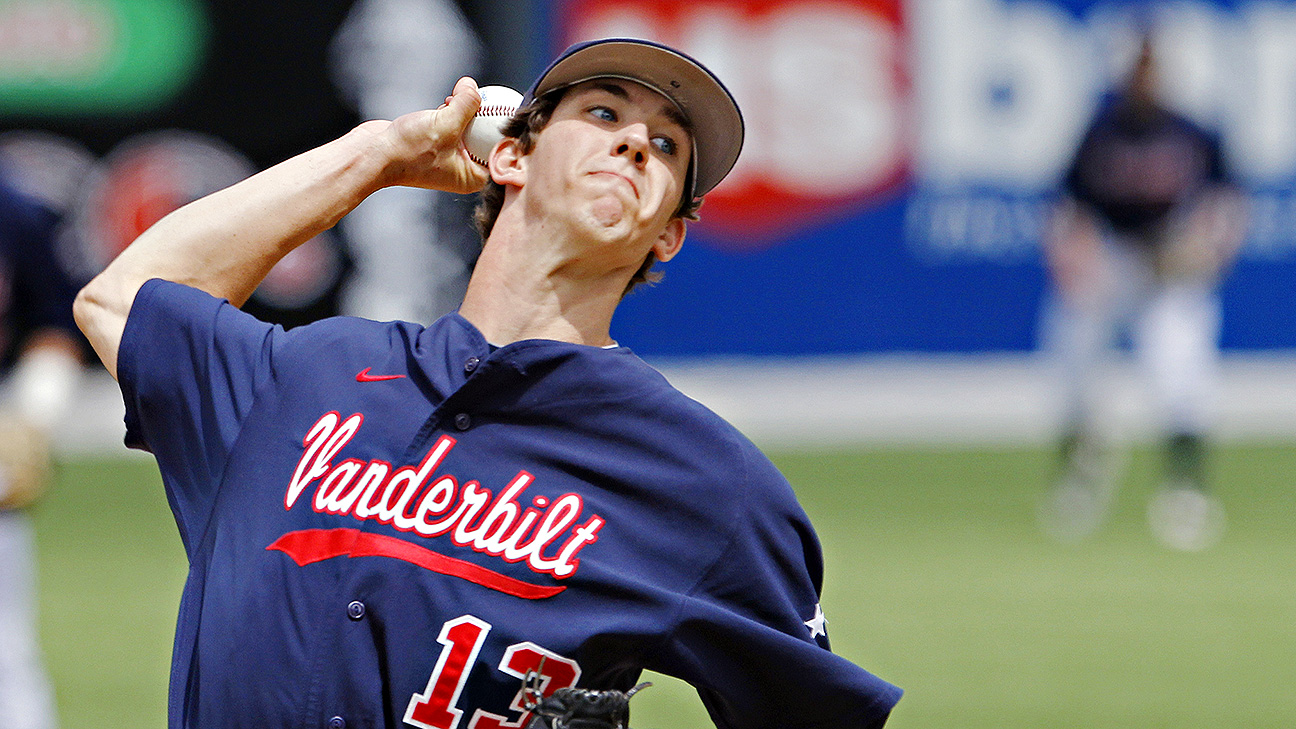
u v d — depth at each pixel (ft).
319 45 125.49
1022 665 58.13
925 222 134.62
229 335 24.04
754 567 21.53
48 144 121.80
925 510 93.97
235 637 21.59
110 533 87.20
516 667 20.67
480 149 25.59
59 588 72.64
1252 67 131.75
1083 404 91.35
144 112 123.13
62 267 42.98
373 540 21.26
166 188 123.65
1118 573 76.69
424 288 122.93
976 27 133.49
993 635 63.10
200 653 22.13
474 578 20.92
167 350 24.31
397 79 126.62
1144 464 113.80
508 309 23.80
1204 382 89.20
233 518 22.56
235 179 124.57
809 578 22.65
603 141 23.32
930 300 135.13
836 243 134.72
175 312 24.35
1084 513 90.12
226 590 22.04
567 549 21.01
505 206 24.41
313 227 25.48
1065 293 92.79
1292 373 132.16
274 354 23.73
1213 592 72.08
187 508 24.30
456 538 21.15
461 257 123.44
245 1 124.06
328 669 20.95
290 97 125.29
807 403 130.62
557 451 21.58
